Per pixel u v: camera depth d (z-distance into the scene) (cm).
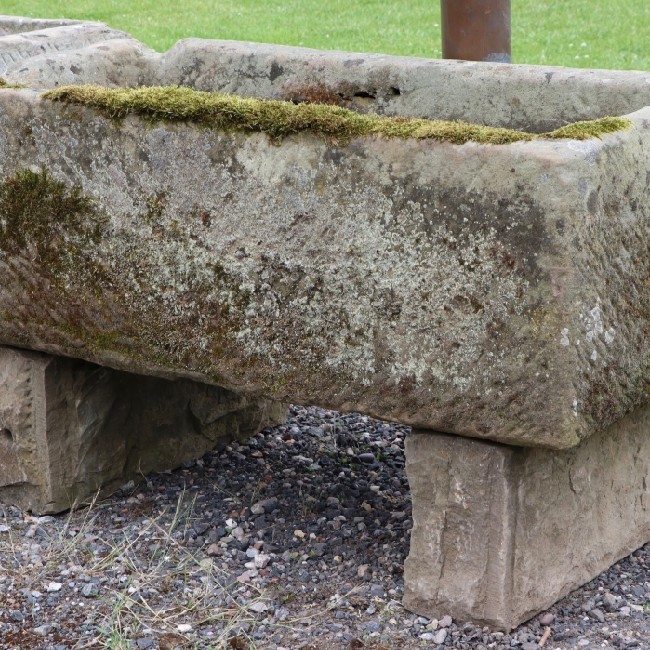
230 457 389
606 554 307
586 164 242
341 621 286
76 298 312
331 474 376
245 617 288
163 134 287
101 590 302
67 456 344
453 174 252
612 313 254
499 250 249
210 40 399
